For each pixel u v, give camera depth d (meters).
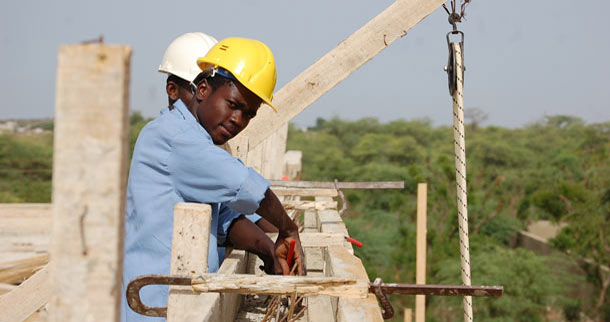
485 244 29.86
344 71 4.07
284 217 2.66
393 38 3.99
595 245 28.09
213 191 2.49
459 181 3.18
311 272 3.42
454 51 3.17
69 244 1.15
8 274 5.78
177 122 2.58
